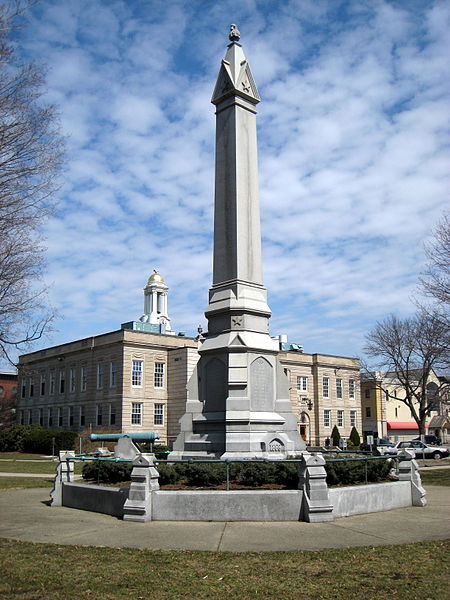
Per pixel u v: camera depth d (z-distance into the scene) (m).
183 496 13.16
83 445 55.44
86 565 9.19
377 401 89.25
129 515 13.20
